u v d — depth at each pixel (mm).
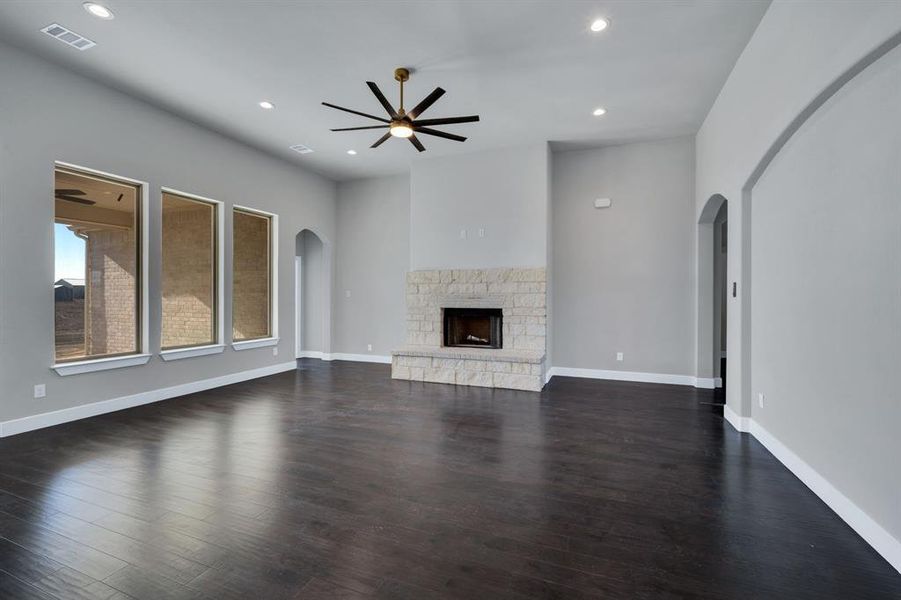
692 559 1964
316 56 3760
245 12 3164
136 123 4535
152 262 4730
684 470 2969
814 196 2613
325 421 4098
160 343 4848
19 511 2369
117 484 2713
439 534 2160
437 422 4074
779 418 3137
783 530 2211
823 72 2299
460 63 3867
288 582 1787
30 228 3705
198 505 2445
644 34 3430
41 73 3766
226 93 4438
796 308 2857
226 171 5613
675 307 5754
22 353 3674
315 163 6785
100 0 3021
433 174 6379
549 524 2264
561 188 6262
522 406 4645
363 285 7762
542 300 5742
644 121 5145
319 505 2455
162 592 1724
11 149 3580
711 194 4762
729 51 3648
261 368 6293
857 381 2197
